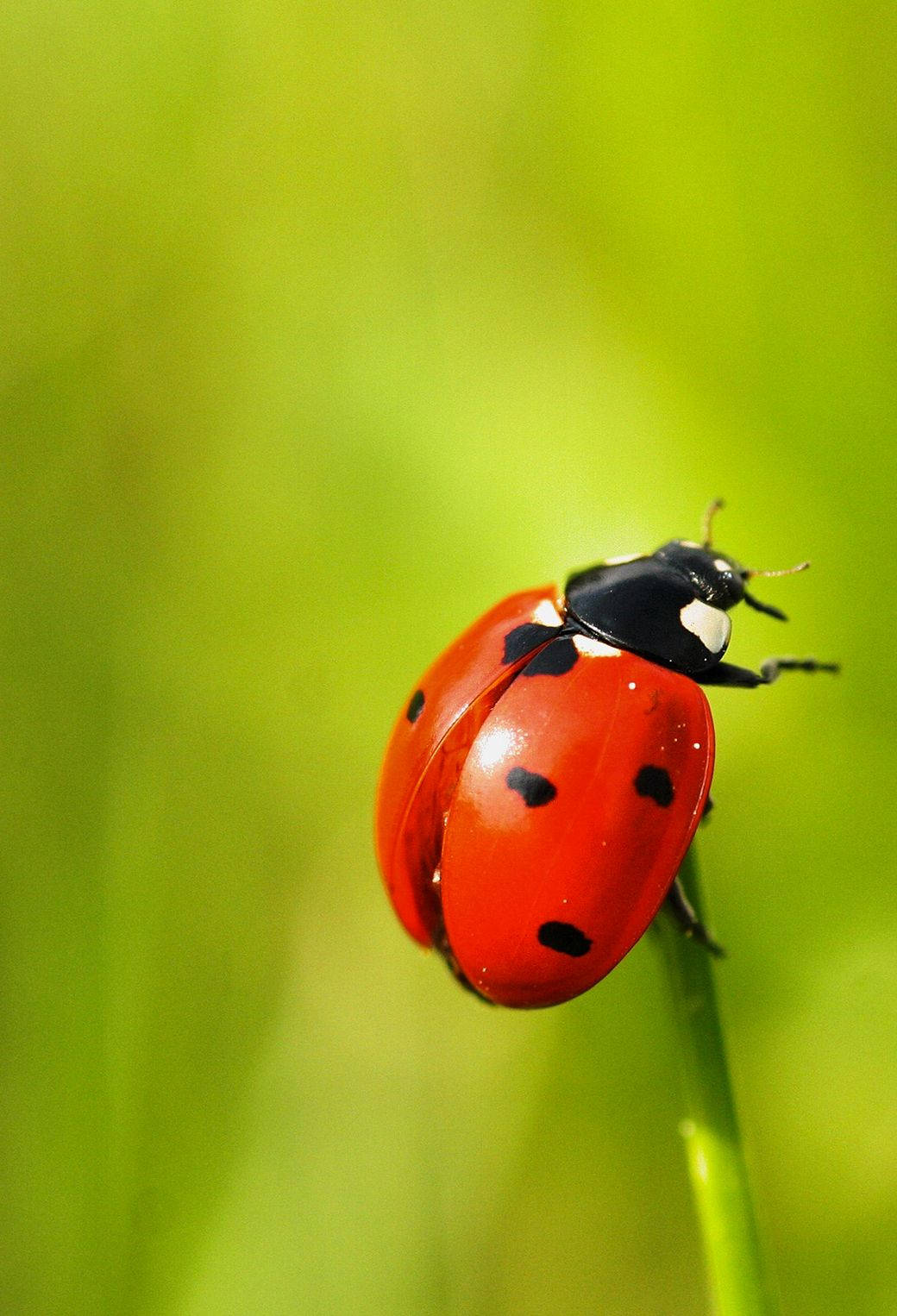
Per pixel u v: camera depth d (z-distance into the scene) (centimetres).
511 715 6
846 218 7
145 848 7
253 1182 7
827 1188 7
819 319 7
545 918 6
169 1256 7
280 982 7
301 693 7
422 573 7
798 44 7
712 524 7
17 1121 7
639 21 7
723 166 7
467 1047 7
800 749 7
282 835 7
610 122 7
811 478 7
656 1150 7
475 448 7
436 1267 7
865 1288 7
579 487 7
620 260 7
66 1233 7
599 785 6
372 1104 7
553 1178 7
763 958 7
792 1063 7
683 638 6
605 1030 7
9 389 7
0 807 7
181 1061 7
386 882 6
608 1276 7
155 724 7
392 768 6
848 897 7
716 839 7
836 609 7
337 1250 7
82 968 7
